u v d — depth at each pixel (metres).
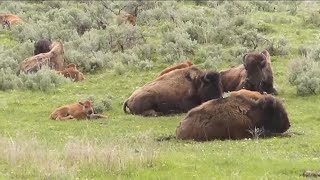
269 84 51.50
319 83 53.16
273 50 67.94
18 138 35.19
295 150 33.69
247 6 93.75
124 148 30.56
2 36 80.81
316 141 36.22
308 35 76.06
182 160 30.14
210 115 37.66
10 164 28.84
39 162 28.58
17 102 52.41
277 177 26.64
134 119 46.34
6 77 58.81
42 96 54.97
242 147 34.59
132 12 93.75
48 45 67.81
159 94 48.19
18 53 70.06
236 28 77.25
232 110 37.88
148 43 74.81
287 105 49.28
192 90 48.16
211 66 62.88
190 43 69.88
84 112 46.88
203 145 35.47
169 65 65.88
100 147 31.19
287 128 39.16
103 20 86.56
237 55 67.31
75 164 28.44
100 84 59.81
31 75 58.62
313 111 47.16
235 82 51.44
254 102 38.53
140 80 60.72
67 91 57.09
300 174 27.55
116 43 74.81
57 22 84.50
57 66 64.06
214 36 74.75
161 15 88.44
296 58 62.22
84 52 71.50
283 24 82.94
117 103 52.97
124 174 27.45
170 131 41.31
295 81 55.00
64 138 38.31
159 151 32.00
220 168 28.48
